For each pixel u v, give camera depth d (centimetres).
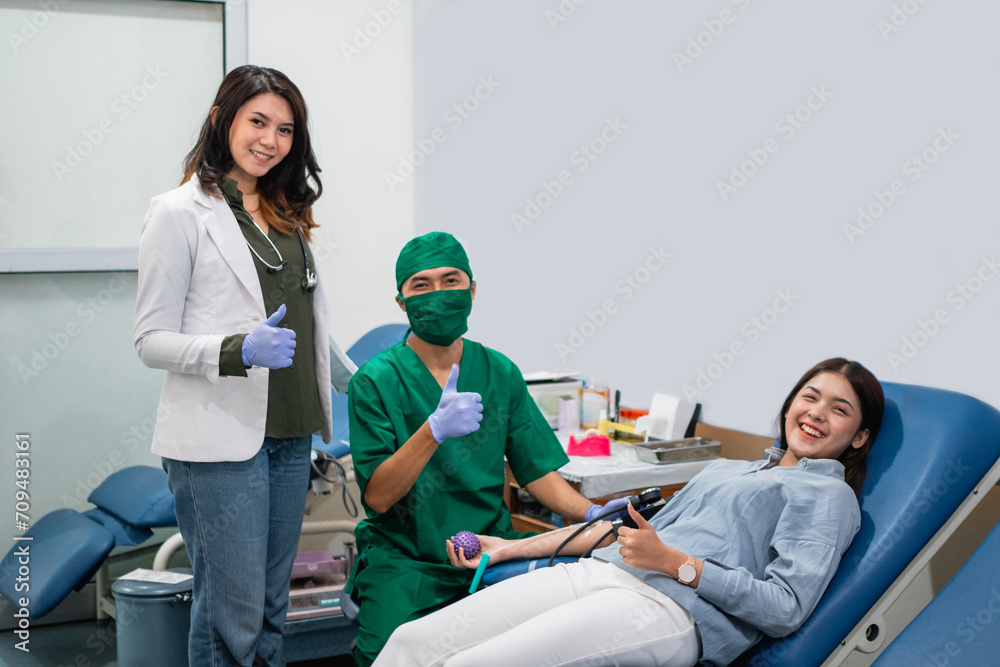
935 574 193
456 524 190
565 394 283
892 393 181
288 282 188
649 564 158
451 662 156
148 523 257
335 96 338
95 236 284
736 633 157
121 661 235
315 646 256
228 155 183
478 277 371
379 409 191
